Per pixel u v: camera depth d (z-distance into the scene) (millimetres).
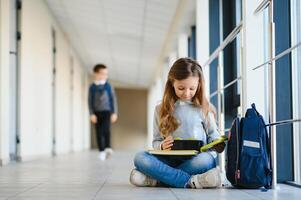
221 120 3262
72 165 4492
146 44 8828
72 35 8977
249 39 2590
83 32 8602
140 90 16531
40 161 5402
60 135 8320
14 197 1922
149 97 15461
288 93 2463
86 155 7672
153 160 2252
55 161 5391
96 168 3998
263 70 2570
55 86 7801
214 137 2379
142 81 14359
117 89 16453
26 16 5605
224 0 4355
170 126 2332
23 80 5441
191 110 2355
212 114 2393
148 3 6129
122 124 16375
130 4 6258
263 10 2467
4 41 4676
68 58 9430
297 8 2484
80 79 11750
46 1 6840
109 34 8336
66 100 9125
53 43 7750
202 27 4836
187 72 2244
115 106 5969
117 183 2557
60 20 7934
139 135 16406
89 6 6691
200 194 1965
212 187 2219
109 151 5957
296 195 1924
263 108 2533
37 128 6254
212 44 4805
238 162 2135
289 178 2457
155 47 9023
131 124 16422
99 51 10211
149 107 15414
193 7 5414
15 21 5379
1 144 4590
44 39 6816
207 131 2391
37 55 6281
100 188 2268
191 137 2328
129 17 6969
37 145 6246
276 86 2467
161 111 2359
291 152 2463
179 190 2135
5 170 3748
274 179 2150
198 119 2352
